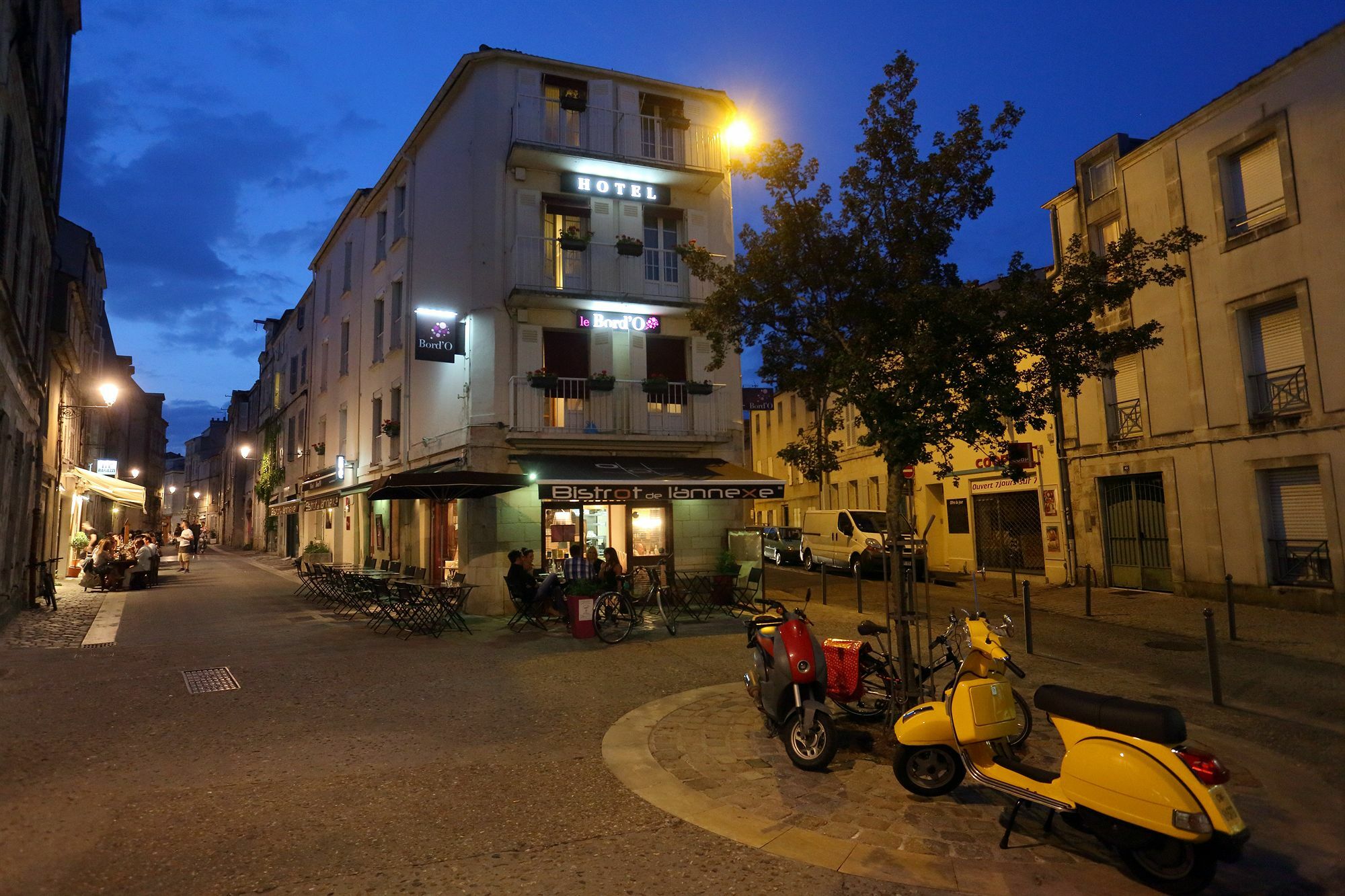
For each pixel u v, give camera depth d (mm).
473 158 15328
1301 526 13023
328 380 25984
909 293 5973
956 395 6203
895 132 6762
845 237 6973
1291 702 7301
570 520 14828
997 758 4484
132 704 7176
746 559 15469
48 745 5883
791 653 5645
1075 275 6055
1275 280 13281
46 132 13555
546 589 12031
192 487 85250
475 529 14070
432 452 16578
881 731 6012
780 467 36344
